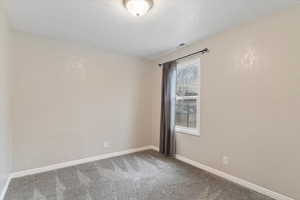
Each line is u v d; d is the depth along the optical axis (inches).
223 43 104.7
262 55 86.5
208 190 88.9
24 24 95.3
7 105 88.0
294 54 76.0
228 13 83.7
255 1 73.6
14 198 80.6
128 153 150.3
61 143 118.3
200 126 118.1
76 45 124.5
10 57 96.2
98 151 135.0
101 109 136.3
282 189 78.5
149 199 81.1
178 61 138.3
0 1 70.6
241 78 95.2
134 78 154.9
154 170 113.7
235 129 97.5
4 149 81.9
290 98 76.9
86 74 129.0
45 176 103.8
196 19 89.7
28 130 106.6
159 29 101.7
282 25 79.7
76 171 111.6
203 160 115.6
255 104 88.9
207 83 113.8
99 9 80.3
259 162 86.9
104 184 94.9
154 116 163.9
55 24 95.4
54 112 115.6
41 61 111.1
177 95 142.8
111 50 138.9
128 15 85.7
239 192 86.9
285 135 78.1
